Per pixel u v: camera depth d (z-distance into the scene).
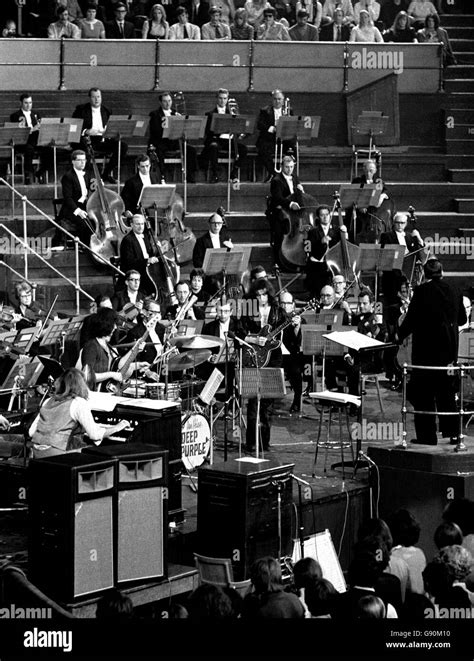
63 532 13.44
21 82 29.06
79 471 13.40
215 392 18.44
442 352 17.66
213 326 20.70
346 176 30.52
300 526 15.82
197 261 25.42
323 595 12.40
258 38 31.11
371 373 21.72
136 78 29.89
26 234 26.19
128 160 28.83
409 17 32.41
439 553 13.17
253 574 12.66
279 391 17.98
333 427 21.23
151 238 24.45
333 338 17.89
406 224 26.84
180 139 27.38
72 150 27.70
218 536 15.35
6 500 16.33
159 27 30.34
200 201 28.30
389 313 23.89
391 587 12.83
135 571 14.20
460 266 28.30
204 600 11.60
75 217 25.41
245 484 15.12
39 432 15.36
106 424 16.31
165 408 16.06
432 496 17.67
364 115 28.92
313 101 31.12
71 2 30.27
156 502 14.28
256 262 27.14
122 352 19.78
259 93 30.81
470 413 17.84
